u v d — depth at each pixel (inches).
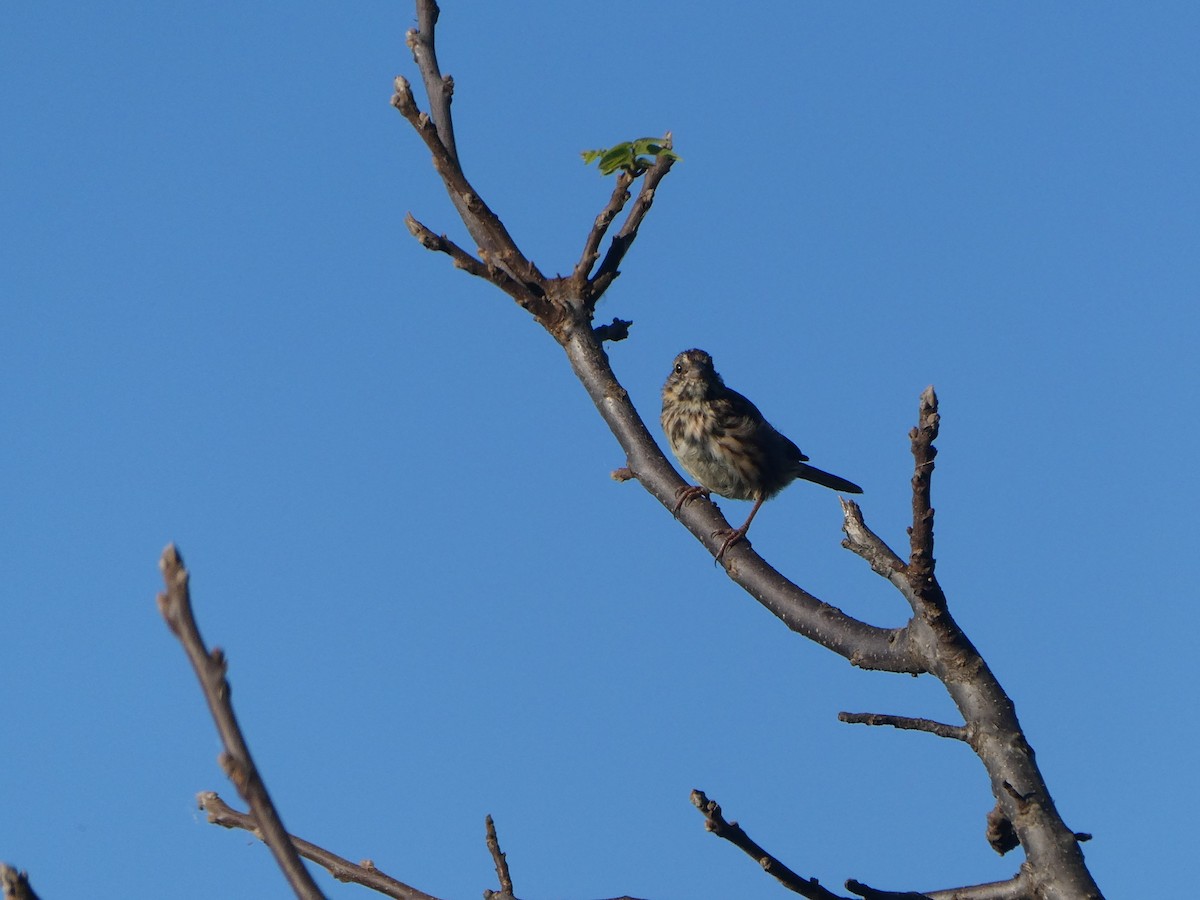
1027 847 345.1
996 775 352.5
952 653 362.3
